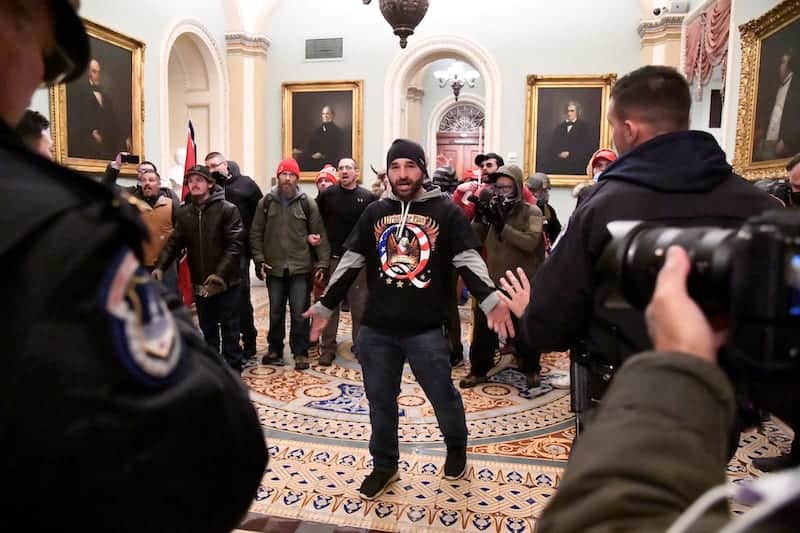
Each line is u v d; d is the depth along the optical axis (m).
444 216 2.66
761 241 0.54
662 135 1.46
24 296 0.55
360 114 8.89
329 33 8.96
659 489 0.52
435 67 15.50
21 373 0.54
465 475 2.97
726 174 1.44
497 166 5.27
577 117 8.39
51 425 0.54
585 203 1.51
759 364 0.55
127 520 0.61
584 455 0.57
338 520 2.56
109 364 0.58
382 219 2.71
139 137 6.89
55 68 0.75
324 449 3.27
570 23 8.38
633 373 0.60
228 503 0.73
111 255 0.60
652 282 0.73
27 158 0.61
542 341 1.55
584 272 1.45
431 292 2.67
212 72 8.59
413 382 4.39
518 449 3.29
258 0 8.84
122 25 6.60
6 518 0.58
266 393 4.16
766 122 4.90
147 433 0.60
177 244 4.29
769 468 2.99
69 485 0.57
